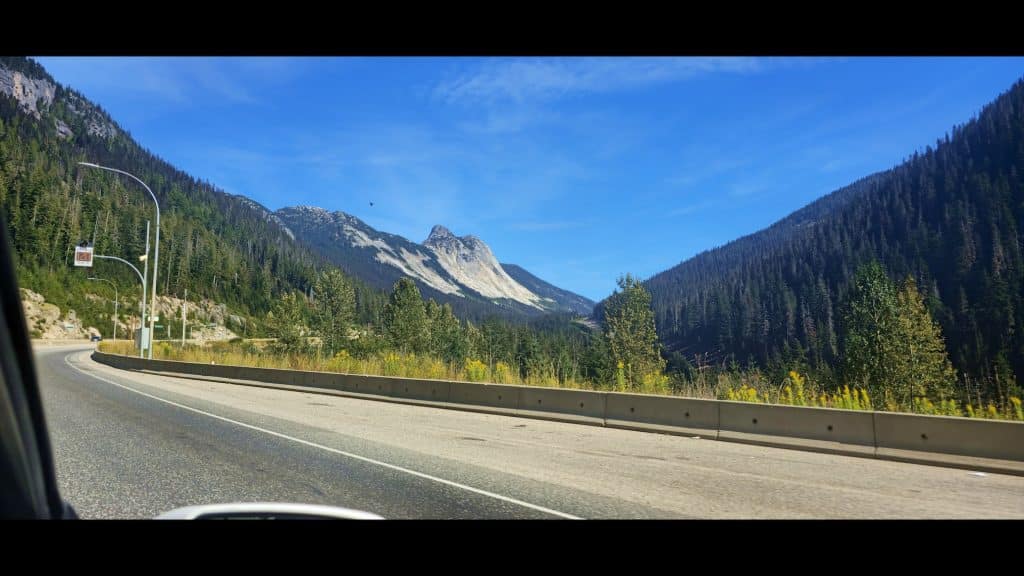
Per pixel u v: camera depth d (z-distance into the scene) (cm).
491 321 13550
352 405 1833
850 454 1084
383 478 789
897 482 857
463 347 9481
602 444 1164
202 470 806
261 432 1175
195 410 1523
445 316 11512
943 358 4475
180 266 15325
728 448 1152
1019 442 942
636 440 1233
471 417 1591
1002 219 19800
